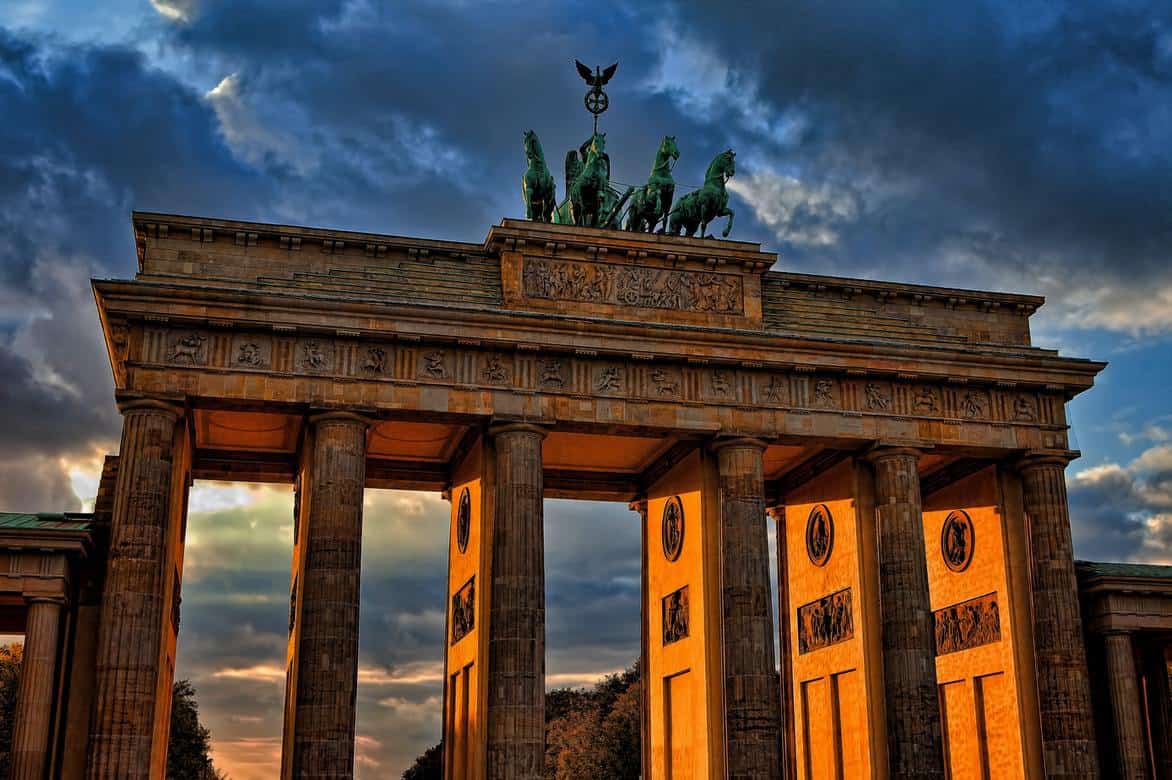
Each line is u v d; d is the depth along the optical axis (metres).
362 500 75.69
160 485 72.19
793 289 89.12
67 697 71.81
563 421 79.12
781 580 101.31
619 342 80.38
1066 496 87.31
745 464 81.69
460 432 85.94
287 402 75.12
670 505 91.75
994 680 89.31
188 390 73.75
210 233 78.94
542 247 83.12
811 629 94.62
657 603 93.31
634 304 83.94
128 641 68.62
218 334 75.31
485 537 78.88
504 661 74.38
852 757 86.88
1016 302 93.06
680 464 90.00
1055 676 83.56
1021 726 84.94
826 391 84.38
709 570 83.19
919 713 79.88
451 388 77.88
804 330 87.94
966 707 92.62
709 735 80.38
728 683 78.56
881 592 83.75
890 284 90.38
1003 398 87.75
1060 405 88.69
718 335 81.50
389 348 77.69
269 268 79.81
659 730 90.56
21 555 69.69
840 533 90.06
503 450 78.38
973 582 92.31
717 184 88.50
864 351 84.06
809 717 94.81
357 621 73.44
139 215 78.00
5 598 75.00
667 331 80.94
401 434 86.06
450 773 85.62
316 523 73.94
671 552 90.88
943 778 79.56
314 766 69.69
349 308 76.12
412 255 82.31
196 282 77.88
